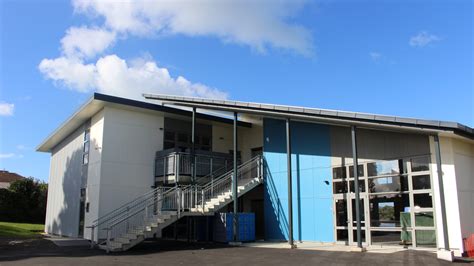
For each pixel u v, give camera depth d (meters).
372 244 16.67
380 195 16.67
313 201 19.25
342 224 17.92
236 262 12.22
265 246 17.42
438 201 14.78
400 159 16.19
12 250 16.53
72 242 20.16
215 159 22.48
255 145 24.97
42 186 45.94
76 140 25.78
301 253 14.50
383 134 16.89
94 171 21.62
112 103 20.89
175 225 22.25
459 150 15.14
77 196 23.98
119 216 20.67
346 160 18.17
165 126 23.31
